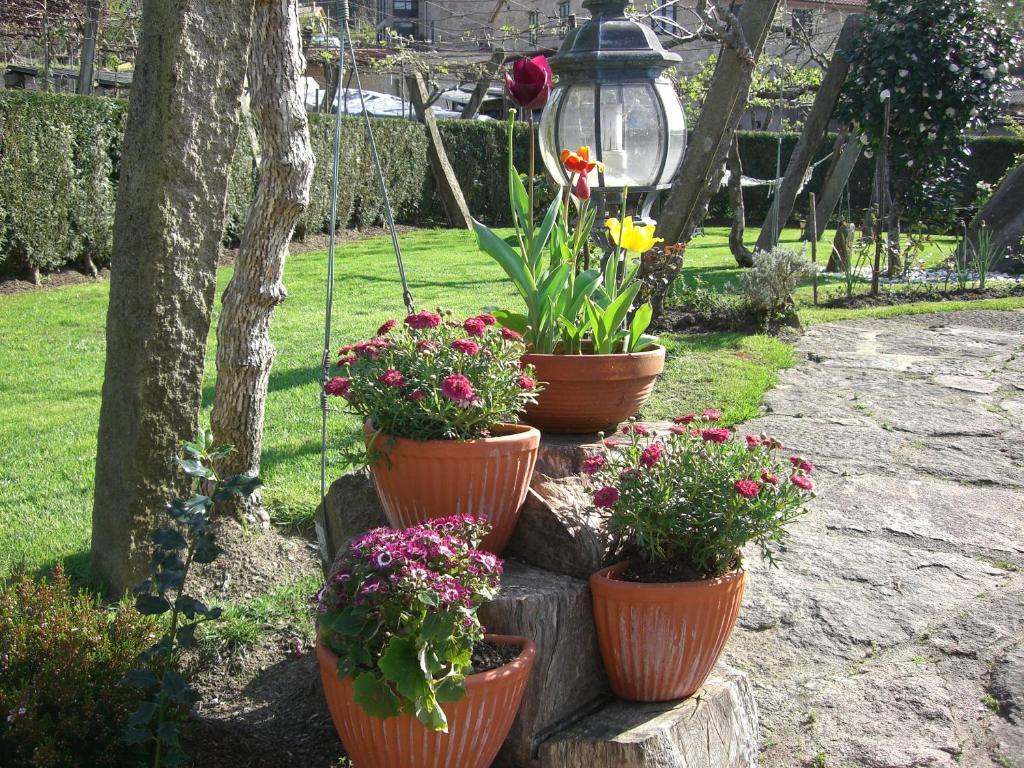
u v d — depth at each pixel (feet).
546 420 11.14
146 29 11.15
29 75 52.47
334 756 9.46
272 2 11.39
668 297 28.68
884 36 36.58
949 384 22.21
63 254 37.55
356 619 7.55
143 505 11.66
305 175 11.91
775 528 9.07
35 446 17.24
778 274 27.40
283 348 24.52
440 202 63.16
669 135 15.66
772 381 22.34
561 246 11.62
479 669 7.98
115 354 11.57
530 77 10.89
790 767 9.23
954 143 37.50
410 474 9.16
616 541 9.71
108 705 8.77
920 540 13.89
